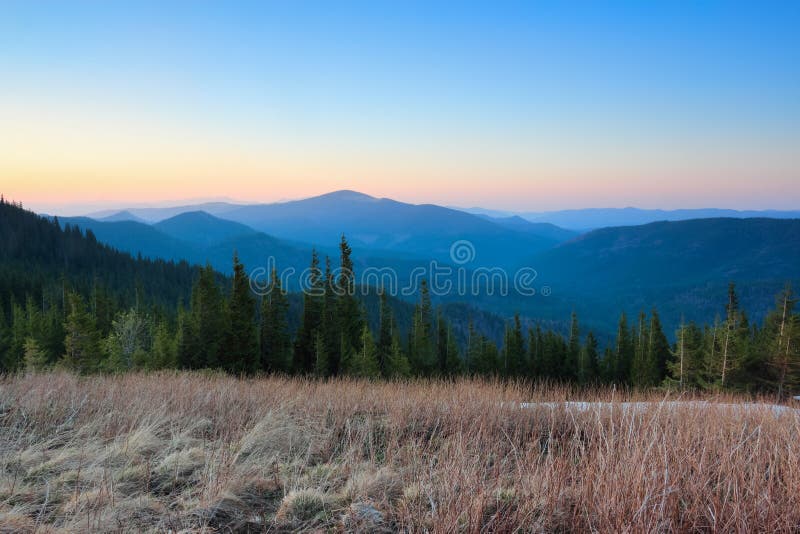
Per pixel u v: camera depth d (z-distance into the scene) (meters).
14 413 6.88
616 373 51.38
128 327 36.19
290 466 5.52
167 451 5.63
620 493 3.99
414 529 3.90
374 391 10.18
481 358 52.41
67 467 5.10
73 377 11.32
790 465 4.43
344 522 4.04
